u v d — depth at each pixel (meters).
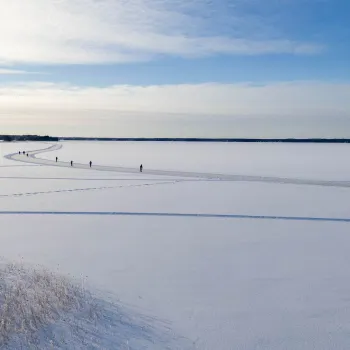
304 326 8.76
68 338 7.78
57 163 57.47
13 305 8.59
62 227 18.45
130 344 7.86
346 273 12.19
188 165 55.84
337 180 37.62
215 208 23.61
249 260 13.52
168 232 17.67
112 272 12.13
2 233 17.14
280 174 43.31
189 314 9.27
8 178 38.41
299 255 14.13
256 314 9.31
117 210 22.86
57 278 10.74
